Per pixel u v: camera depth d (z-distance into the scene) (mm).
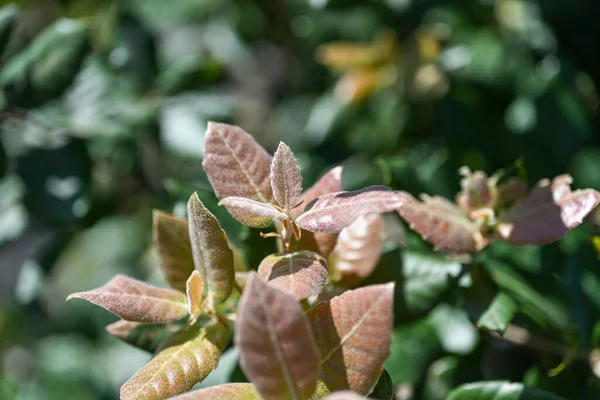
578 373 425
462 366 444
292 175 342
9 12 520
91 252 826
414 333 438
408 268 404
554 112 525
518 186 394
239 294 374
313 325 335
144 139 588
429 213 387
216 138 361
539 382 423
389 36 641
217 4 735
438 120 606
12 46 523
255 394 332
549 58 564
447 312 461
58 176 530
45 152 533
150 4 663
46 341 841
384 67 647
